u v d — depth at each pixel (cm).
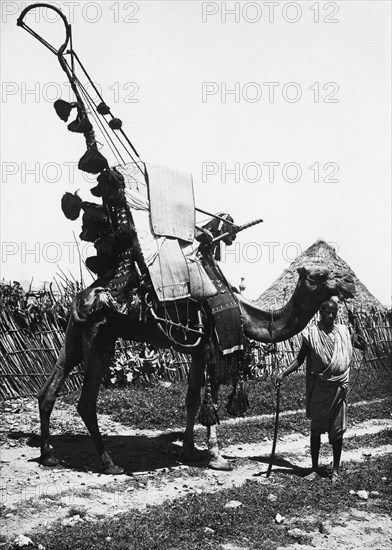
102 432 942
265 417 1098
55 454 821
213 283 794
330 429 748
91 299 768
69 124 781
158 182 788
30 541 545
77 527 584
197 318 792
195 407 823
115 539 559
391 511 646
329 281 766
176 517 604
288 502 657
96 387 772
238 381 803
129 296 763
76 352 793
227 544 562
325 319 747
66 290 1235
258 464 820
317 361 741
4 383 1091
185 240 793
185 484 730
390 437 979
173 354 1363
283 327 795
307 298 772
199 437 945
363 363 1695
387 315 1825
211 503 646
